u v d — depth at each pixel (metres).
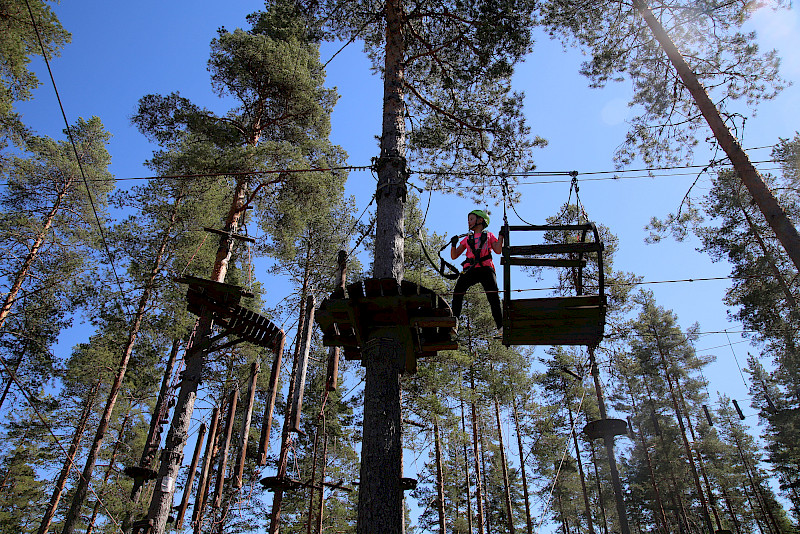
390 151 7.65
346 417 24.34
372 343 5.95
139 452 22.41
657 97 12.54
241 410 22.31
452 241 7.76
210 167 14.11
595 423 12.52
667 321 29.14
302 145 17.02
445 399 19.14
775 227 9.53
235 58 16.08
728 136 10.48
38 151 20.22
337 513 24.50
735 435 38.12
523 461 25.47
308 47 19.00
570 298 6.22
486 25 9.80
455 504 27.98
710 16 11.76
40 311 18.98
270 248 17.98
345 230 20.25
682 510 31.47
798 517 33.84
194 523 10.32
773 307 18.52
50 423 21.77
